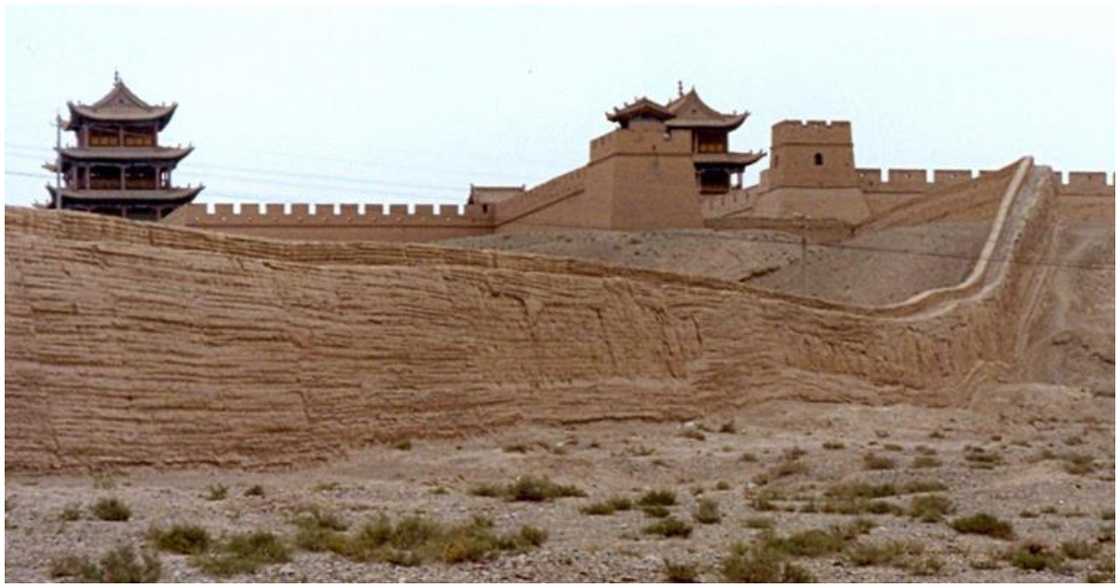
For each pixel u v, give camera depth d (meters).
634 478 36.94
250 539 23.75
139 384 30.94
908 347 61.53
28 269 29.52
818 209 94.94
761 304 54.94
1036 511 30.64
